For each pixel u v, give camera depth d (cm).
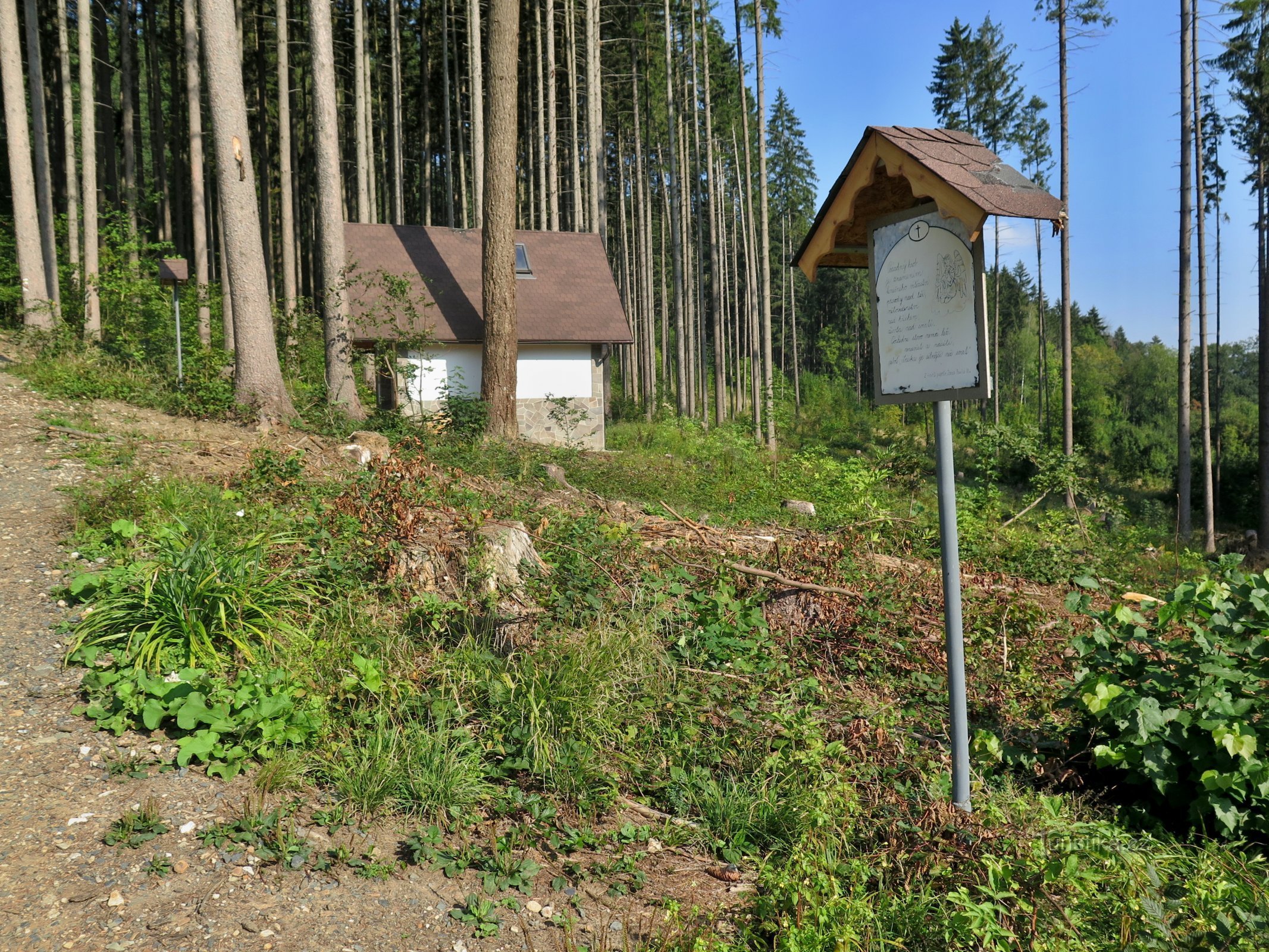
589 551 659
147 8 3136
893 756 450
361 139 2591
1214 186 3244
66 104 2239
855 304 7494
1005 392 6425
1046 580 872
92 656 482
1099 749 432
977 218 341
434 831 376
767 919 327
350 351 1511
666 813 427
